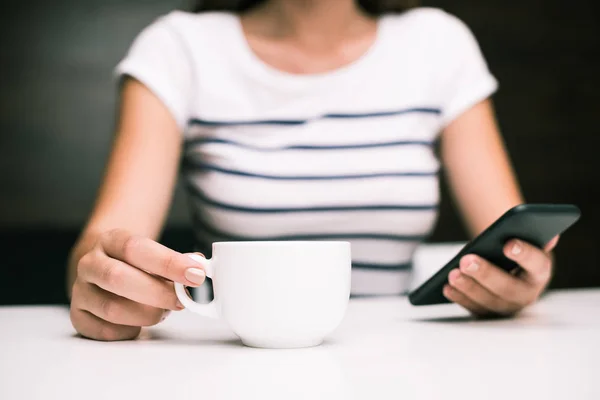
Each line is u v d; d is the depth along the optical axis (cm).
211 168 108
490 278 66
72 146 224
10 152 221
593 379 39
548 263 67
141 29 224
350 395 36
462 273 66
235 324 52
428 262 119
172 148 103
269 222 107
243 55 111
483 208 110
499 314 70
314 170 107
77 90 223
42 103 222
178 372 43
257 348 52
